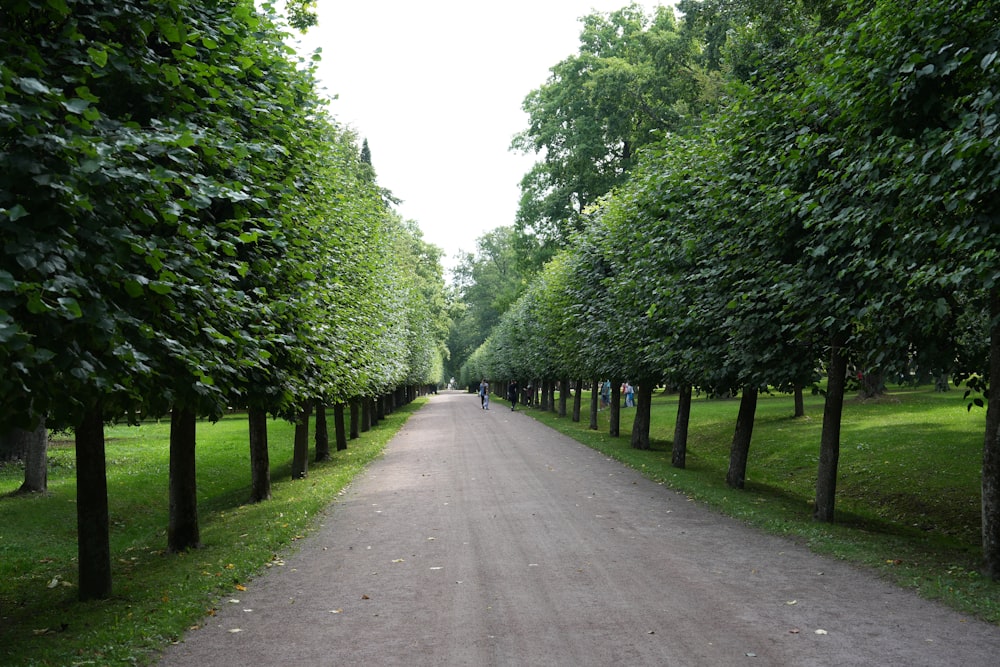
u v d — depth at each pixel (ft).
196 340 22.85
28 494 53.52
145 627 19.80
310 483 53.57
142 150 18.31
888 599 21.89
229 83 27.48
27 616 23.12
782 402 122.01
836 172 30.17
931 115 27.63
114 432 105.60
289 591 24.07
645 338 55.88
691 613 20.57
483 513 38.60
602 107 122.01
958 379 36.01
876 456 59.88
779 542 30.81
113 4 19.88
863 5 30.40
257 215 30.35
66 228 15.81
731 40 66.08
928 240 25.16
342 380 49.57
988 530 25.63
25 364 13.96
